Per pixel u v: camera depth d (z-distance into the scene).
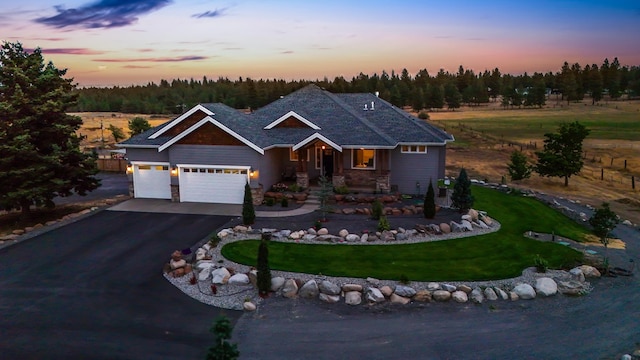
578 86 154.38
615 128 87.12
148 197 28.64
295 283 15.52
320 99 33.56
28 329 12.86
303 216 23.69
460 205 24.17
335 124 29.89
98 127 89.69
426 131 29.42
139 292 15.35
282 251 18.70
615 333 13.20
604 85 170.00
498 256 18.84
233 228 21.67
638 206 34.91
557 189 42.00
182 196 27.45
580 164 42.06
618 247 22.36
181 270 16.69
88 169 26.47
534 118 112.31
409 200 26.89
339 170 27.88
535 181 45.41
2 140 23.09
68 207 27.69
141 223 23.02
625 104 147.75
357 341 12.55
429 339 12.70
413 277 16.50
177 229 21.95
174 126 28.09
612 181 46.75
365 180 29.47
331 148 28.44
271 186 28.61
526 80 199.25
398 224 22.16
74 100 26.64
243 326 13.30
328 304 14.77
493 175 47.53
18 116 24.05
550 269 17.77
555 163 42.22
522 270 17.53
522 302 15.18
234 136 25.94
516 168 40.88
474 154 61.62
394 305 14.77
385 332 13.05
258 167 26.27
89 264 17.69
